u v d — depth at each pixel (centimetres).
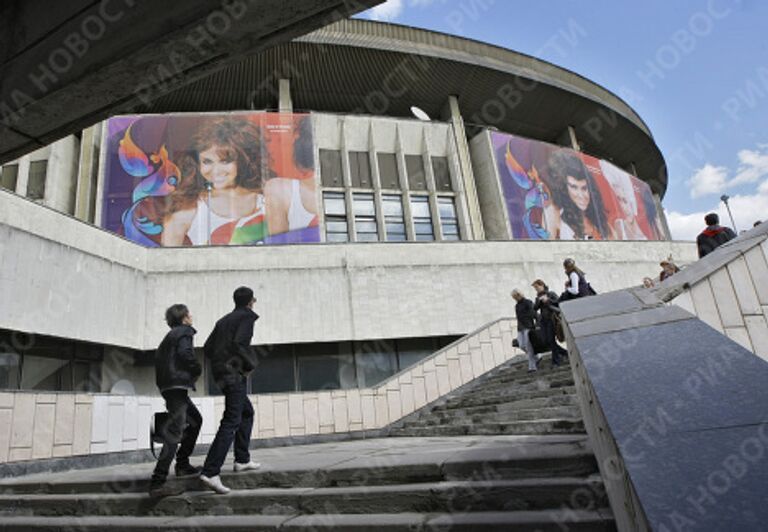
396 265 1788
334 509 371
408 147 2609
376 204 2425
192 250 1634
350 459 484
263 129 2264
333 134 2473
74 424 773
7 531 445
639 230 3056
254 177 2166
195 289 1602
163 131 2148
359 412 1116
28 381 1243
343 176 2430
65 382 1332
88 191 2120
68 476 583
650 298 341
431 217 2511
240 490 423
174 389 427
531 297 1881
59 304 1269
